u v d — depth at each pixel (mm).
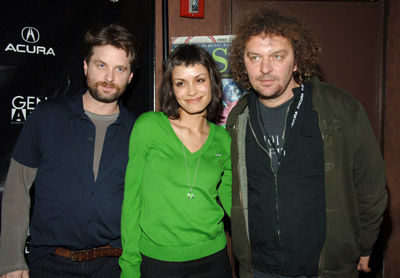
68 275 1535
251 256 1633
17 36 1992
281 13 1588
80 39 2148
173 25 2502
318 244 1511
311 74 1645
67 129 1598
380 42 2795
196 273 1501
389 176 2842
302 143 1528
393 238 2873
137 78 2346
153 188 1529
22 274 1507
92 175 1572
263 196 1562
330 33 2758
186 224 1507
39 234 1552
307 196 1505
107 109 1670
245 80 1706
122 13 2264
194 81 1562
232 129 1698
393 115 2822
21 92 2016
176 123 1646
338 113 1521
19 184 1555
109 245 1634
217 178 1617
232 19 2625
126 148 1664
